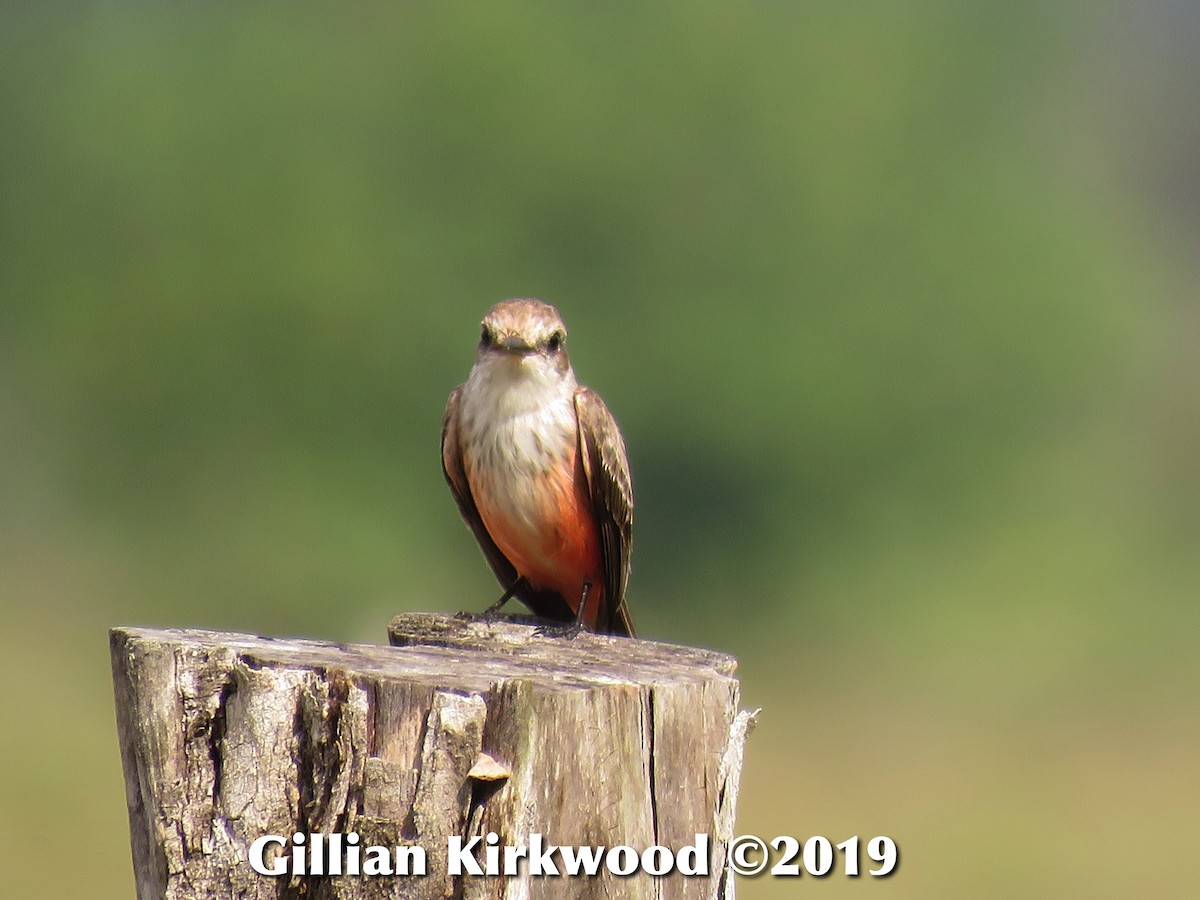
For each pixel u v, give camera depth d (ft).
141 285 89.66
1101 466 95.14
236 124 92.12
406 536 88.69
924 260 91.66
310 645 16.26
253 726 15.07
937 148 94.58
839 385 89.20
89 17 95.55
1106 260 97.09
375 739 14.83
